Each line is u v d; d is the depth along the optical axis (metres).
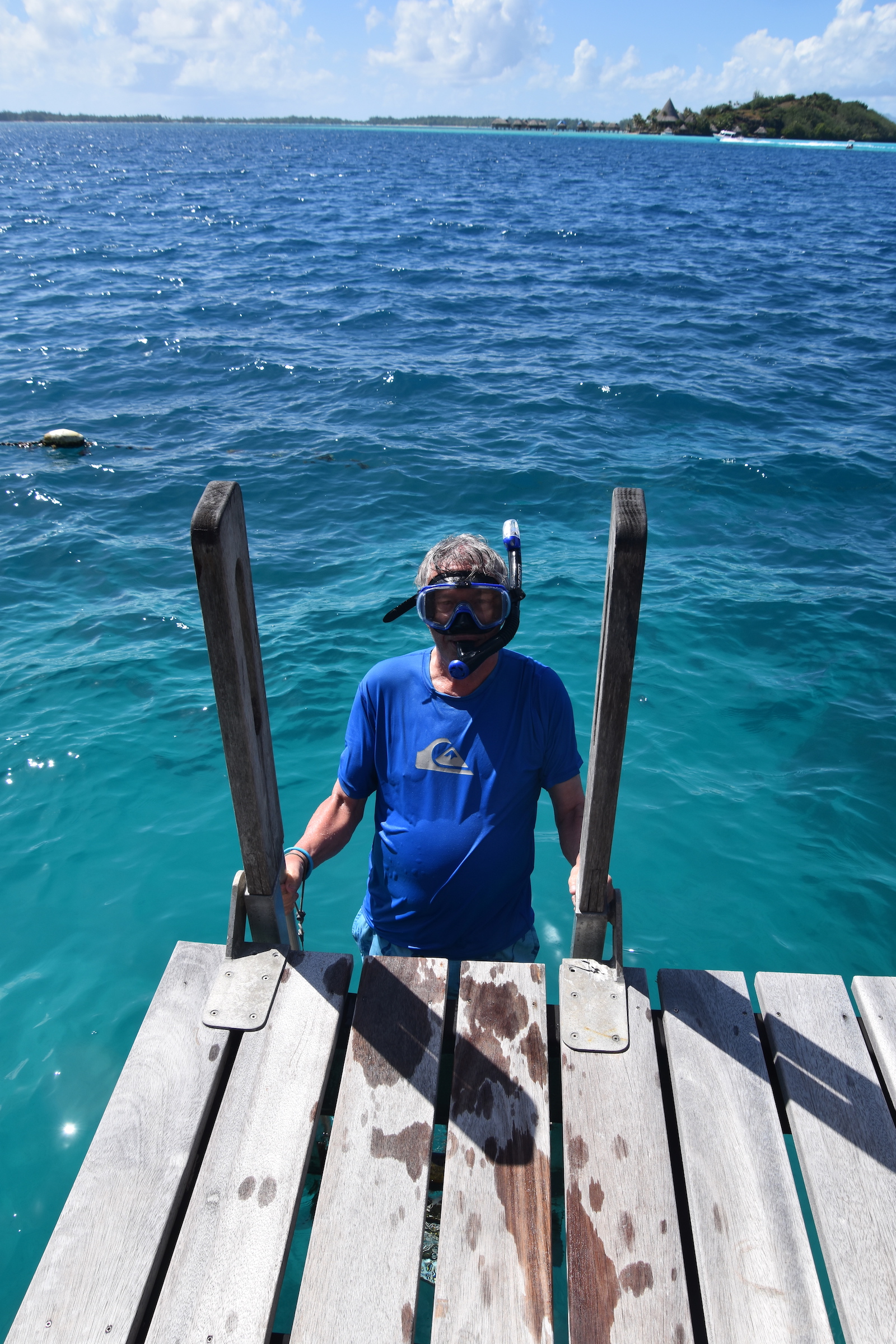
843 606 6.06
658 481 8.48
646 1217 1.54
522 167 70.81
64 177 55.41
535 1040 1.82
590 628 5.70
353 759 2.19
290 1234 1.51
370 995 1.90
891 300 18.66
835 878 3.77
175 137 173.88
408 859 2.12
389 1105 1.70
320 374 12.40
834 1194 1.56
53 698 4.98
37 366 12.66
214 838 3.97
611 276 20.75
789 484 8.46
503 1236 1.51
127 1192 1.54
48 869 3.79
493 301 17.72
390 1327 1.40
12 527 7.45
